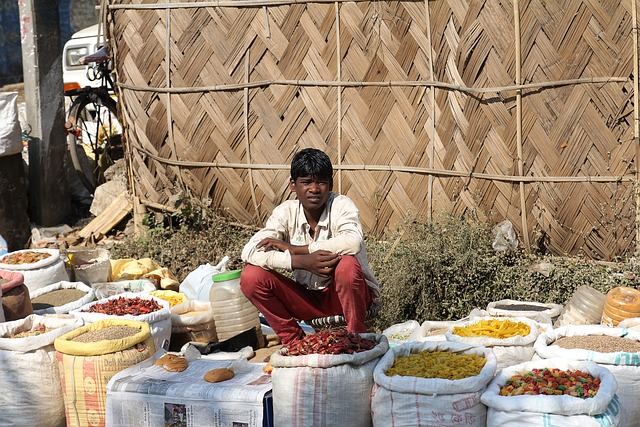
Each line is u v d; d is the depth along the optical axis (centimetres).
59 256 485
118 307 402
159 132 588
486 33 467
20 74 1485
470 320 395
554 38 453
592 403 275
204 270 489
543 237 483
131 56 592
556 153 463
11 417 366
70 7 1415
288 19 525
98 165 802
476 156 485
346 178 527
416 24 490
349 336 327
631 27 437
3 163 701
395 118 506
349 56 512
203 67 558
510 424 282
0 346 363
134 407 332
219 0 544
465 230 480
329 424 308
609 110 448
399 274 471
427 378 299
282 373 313
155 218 624
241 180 563
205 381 337
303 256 356
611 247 466
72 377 352
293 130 537
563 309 425
